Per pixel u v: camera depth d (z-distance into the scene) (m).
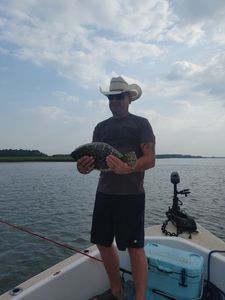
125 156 1.61
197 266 1.75
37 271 4.47
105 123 1.91
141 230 1.76
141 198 1.76
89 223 7.18
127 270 2.14
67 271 1.83
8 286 4.02
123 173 1.56
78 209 8.84
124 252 2.13
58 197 11.19
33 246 5.48
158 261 1.82
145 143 1.72
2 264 4.69
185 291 1.75
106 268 1.88
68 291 1.82
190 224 2.95
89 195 11.73
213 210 9.01
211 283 1.94
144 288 1.70
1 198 10.91
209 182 18.05
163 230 2.97
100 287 2.03
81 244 5.65
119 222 1.75
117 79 1.80
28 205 9.47
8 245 5.53
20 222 7.27
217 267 1.96
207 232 2.98
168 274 1.79
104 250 1.85
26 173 26.14
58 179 19.78
